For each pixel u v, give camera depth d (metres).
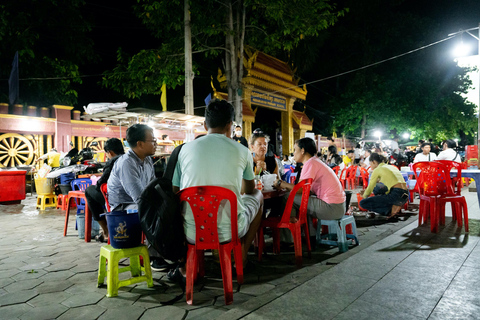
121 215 2.90
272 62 17.77
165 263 3.50
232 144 2.72
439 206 4.60
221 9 13.41
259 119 24.50
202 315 2.47
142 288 3.04
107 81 13.40
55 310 2.59
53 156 8.62
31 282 3.20
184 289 2.96
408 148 21.47
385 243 3.99
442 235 4.35
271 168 5.28
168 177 2.71
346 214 4.59
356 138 25.58
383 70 23.70
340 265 3.24
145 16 12.70
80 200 5.21
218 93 14.45
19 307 2.65
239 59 14.09
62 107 12.21
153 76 13.09
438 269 3.05
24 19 12.41
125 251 2.93
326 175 4.04
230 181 2.64
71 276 3.37
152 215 2.53
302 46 19.28
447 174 4.62
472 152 13.34
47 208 7.96
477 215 5.73
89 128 12.98
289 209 3.56
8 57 12.56
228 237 2.64
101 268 3.07
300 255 3.54
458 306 2.33
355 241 4.34
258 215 3.25
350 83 22.83
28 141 11.84
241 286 3.02
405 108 22.00
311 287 2.73
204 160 2.61
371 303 2.41
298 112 20.33
